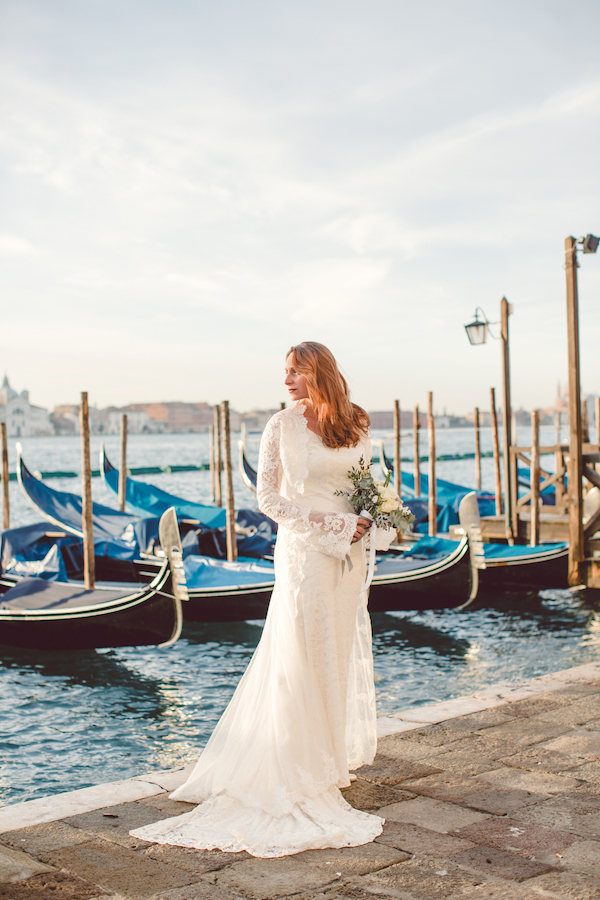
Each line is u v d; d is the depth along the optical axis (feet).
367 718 10.69
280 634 9.81
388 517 10.18
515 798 9.70
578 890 7.44
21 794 16.57
